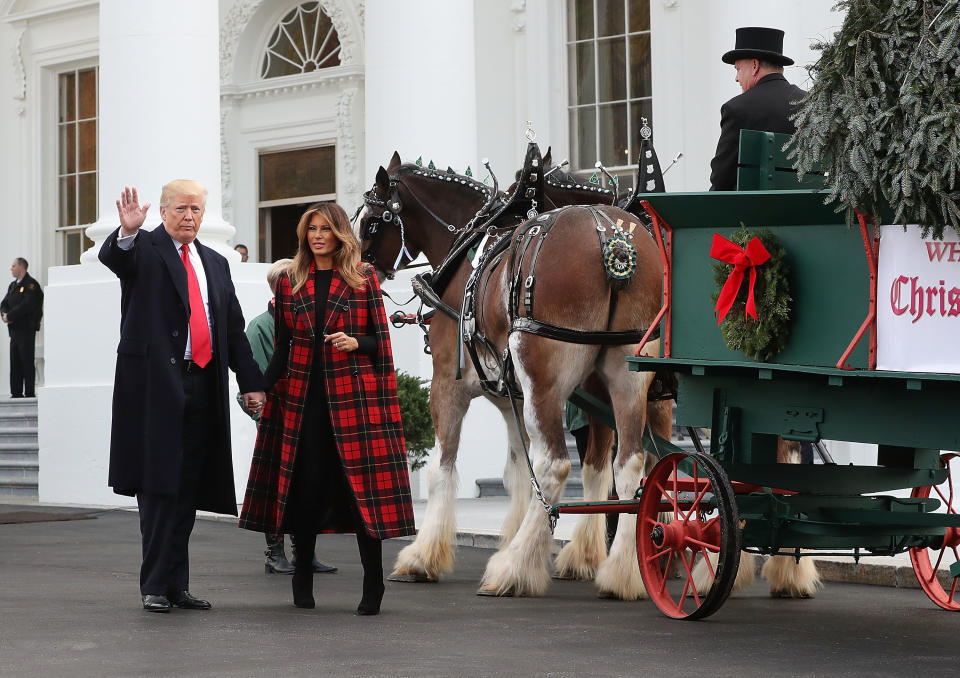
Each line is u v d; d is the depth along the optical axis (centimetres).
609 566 852
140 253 795
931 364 605
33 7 2394
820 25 1488
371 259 1061
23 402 1994
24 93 2386
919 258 607
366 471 771
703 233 718
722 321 696
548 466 830
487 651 661
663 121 1850
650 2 1869
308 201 2152
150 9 1638
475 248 941
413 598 864
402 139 1706
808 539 745
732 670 608
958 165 576
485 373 903
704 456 721
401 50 1711
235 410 1559
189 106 1642
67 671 608
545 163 1038
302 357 780
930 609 816
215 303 800
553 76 1941
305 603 817
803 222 659
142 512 797
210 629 730
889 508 772
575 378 824
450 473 965
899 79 598
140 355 786
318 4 2145
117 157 1645
